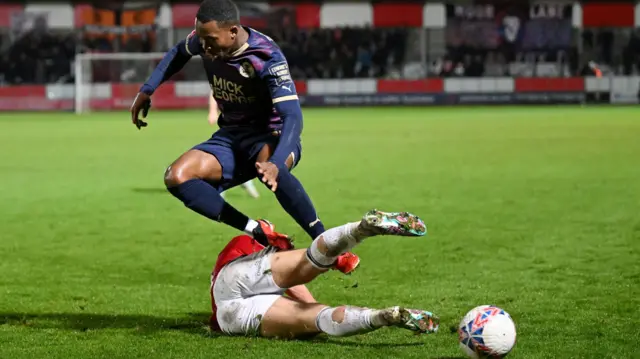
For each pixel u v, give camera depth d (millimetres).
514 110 45750
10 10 49375
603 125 34156
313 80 50281
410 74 50938
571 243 11055
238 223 6879
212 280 6793
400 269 9562
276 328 6445
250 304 6512
